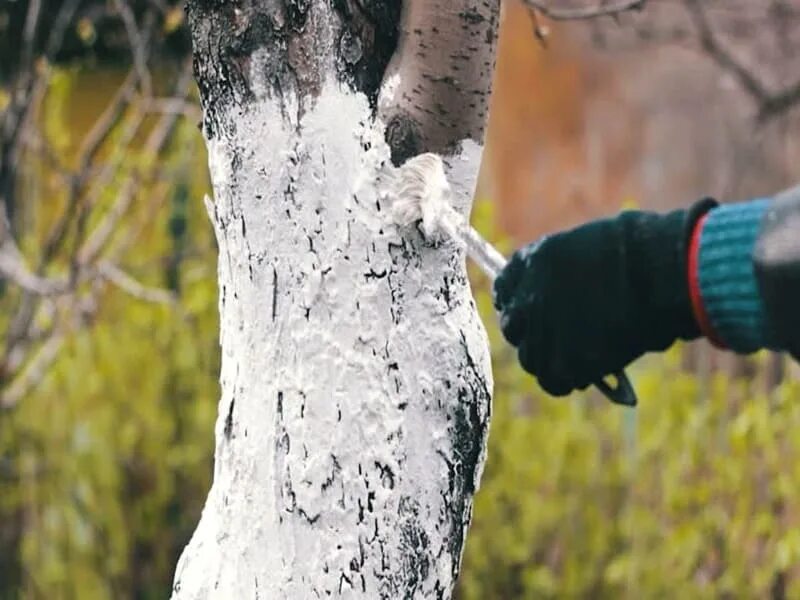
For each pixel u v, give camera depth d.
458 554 1.92
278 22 1.83
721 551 4.93
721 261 1.68
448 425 1.88
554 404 5.30
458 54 1.86
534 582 5.22
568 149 7.64
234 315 1.90
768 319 1.60
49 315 5.52
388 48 1.88
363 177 1.83
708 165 7.49
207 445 5.82
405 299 1.85
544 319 1.88
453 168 1.89
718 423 4.99
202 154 5.67
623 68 7.60
